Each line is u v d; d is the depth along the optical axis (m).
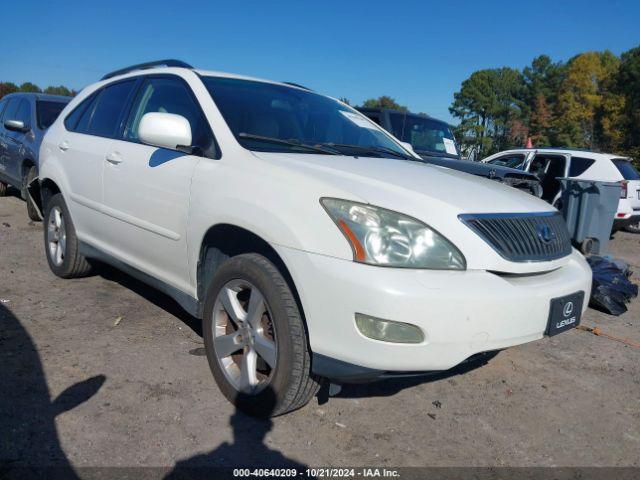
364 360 2.43
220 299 3.06
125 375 3.26
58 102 8.22
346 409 3.12
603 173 10.32
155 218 3.49
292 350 2.65
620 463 2.82
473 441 2.91
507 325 2.58
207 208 3.04
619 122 53.47
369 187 2.71
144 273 3.78
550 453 2.86
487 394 3.46
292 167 2.88
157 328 4.00
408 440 2.86
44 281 4.89
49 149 4.94
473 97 77.62
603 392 3.62
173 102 3.74
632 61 52.81
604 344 4.54
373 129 4.32
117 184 3.86
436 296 2.40
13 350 3.45
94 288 4.80
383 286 2.37
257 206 2.77
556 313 2.79
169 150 3.50
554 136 69.62
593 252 7.62
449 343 2.45
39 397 2.94
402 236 2.51
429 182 2.99
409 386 3.47
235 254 3.22
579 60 67.25
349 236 2.47
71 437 2.62
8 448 2.49
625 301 5.50
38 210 6.09
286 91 4.05
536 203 3.21
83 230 4.46
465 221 2.64
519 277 2.79
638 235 12.04
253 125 3.44
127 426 2.75
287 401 2.73
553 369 3.94
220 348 3.07
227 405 3.03
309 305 2.54
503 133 80.44
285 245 2.61
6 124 7.86
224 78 3.83
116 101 4.34
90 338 3.74
